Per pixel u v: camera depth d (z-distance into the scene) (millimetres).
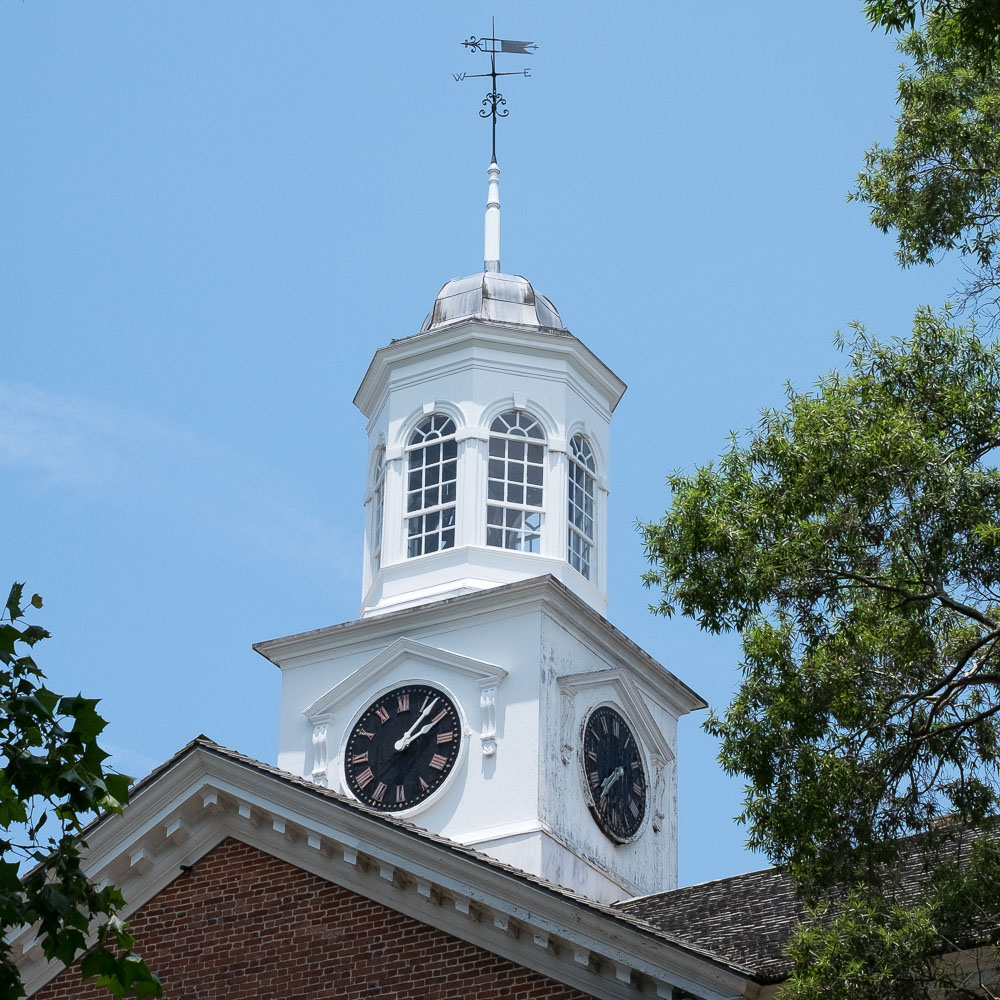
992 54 25984
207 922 30234
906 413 26500
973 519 25766
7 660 20750
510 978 28234
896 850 25797
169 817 30703
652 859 41281
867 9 26281
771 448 26969
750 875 33125
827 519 26469
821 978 24047
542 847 38219
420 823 39469
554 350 43688
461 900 28609
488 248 46375
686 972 27062
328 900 29734
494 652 40344
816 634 26516
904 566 26250
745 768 26031
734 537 26500
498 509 42906
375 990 28812
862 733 25984
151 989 20781
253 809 30406
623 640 41969
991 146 28219
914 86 28781
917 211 28344
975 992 24266
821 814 25500
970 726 26125
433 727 40125
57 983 30594
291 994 29250
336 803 29719
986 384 26984
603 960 27688
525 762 39188
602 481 44312
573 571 42531
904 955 23906
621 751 41281
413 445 43500
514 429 43156
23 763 20531
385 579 42594
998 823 25969
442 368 43594
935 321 27250
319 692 41656
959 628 26594
